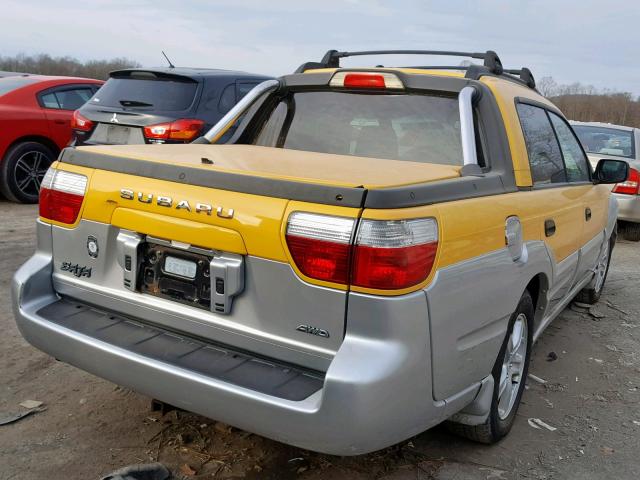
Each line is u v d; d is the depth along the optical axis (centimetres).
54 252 304
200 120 710
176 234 260
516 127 344
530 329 352
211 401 238
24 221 771
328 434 223
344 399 220
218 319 256
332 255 227
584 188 454
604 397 402
